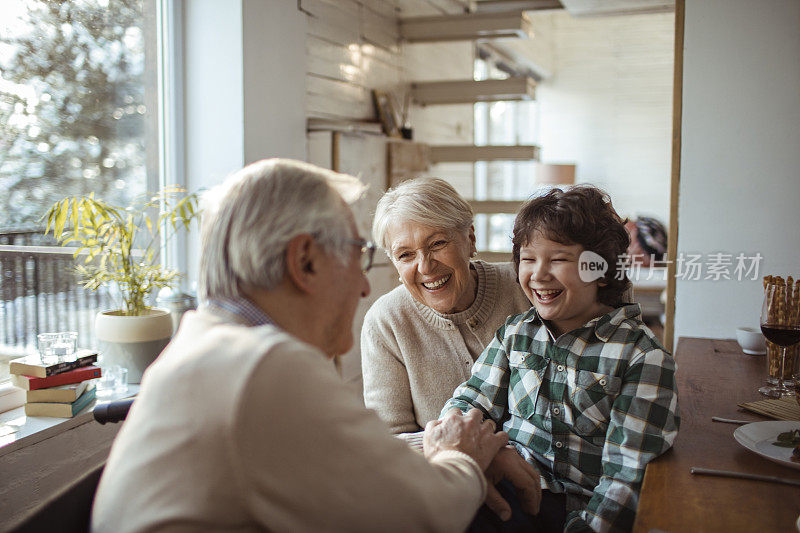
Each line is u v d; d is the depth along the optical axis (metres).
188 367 0.89
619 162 9.80
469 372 1.80
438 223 1.68
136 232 2.73
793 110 2.74
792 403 1.61
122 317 2.26
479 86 4.92
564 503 1.40
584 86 9.88
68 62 2.41
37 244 2.30
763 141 2.78
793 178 2.76
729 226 2.84
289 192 0.99
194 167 3.00
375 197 4.03
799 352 1.85
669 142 9.54
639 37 9.57
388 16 4.57
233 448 0.83
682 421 1.50
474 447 1.29
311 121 3.49
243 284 0.98
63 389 2.02
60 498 0.92
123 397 2.19
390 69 4.64
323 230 0.99
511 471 1.33
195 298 2.59
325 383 0.89
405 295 1.86
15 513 1.87
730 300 2.86
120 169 2.67
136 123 2.75
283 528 0.84
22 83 2.22
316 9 3.58
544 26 9.39
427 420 1.82
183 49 2.97
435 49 5.52
